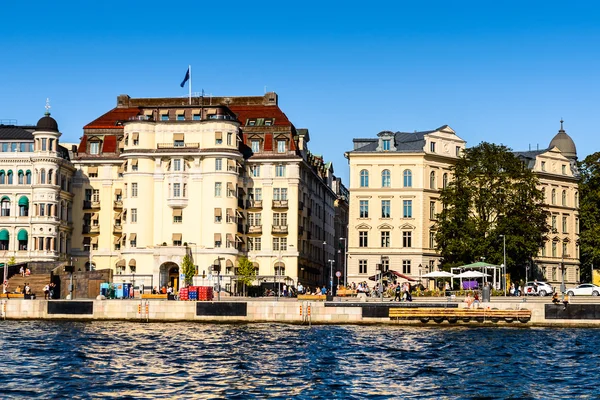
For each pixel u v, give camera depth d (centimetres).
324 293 12294
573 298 10281
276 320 9506
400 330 8606
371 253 13538
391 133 13750
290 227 14188
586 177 15538
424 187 13550
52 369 5622
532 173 13300
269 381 5206
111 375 5394
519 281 12875
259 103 15188
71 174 14688
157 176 13925
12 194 14162
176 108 14125
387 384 5128
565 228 15138
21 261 13912
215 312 9581
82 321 9681
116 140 14700
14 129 14700
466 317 9125
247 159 14300
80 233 14600
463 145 14225
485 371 5681
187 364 5916
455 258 13238
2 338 7500
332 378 5334
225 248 13662
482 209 13125
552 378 5400
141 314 9675
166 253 13538
